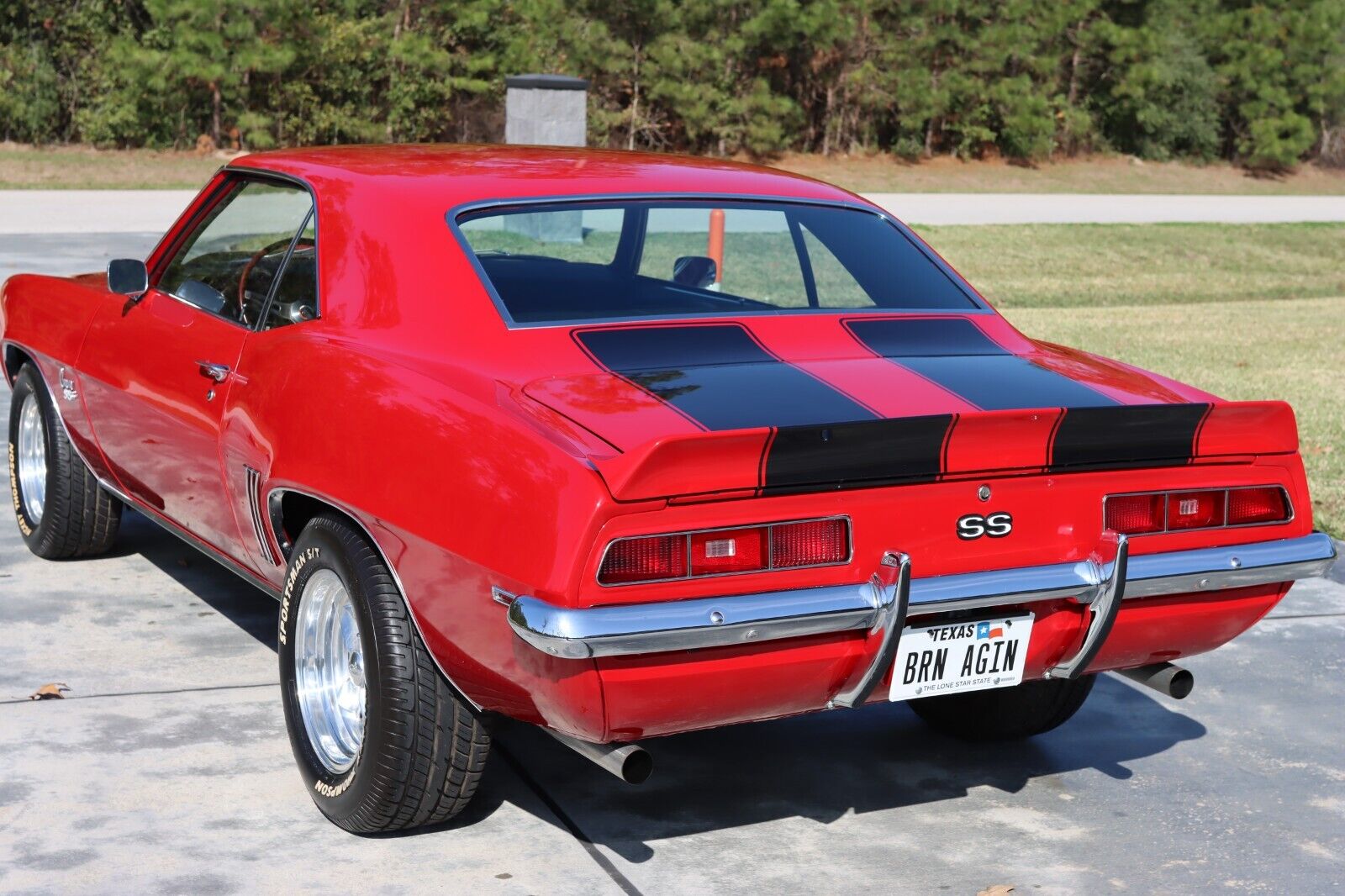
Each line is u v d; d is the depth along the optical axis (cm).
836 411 321
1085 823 387
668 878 343
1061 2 4756
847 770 418
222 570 578
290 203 424
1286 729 465
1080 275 2072
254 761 400
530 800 386
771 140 4406
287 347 386
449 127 4059
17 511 596
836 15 4219
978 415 309
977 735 443
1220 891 349
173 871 335
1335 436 905
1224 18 5181
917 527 316
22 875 329
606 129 4166
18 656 473
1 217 2077
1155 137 5266
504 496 300
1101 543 336
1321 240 2717
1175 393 368
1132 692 499
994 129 4900
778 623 297
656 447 280
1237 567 348
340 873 338
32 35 3797
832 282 404
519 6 3984
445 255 370
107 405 502
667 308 380
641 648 286
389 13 3966
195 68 3578
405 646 333
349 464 343
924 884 346
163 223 2052
